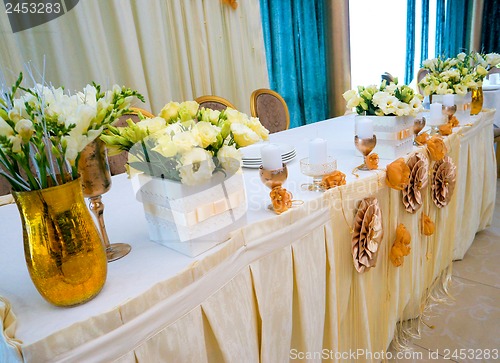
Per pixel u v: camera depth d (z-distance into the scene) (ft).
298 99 10.85
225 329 2.09
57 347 1.40
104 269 1.70
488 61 5.83
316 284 2.79
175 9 7.64
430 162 4.14
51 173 1.49
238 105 9.16
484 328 4.45
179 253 2.07
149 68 7.36
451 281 5.41
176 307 1.80
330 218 2.81
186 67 7.98
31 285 1.86
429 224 4.11
